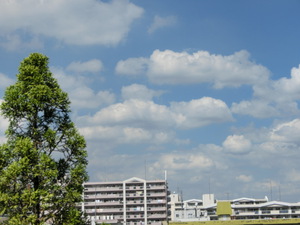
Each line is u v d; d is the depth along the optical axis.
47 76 44.56
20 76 43.53
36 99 42.31
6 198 39.72
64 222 41.38
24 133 43.19
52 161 41.03
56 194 42.00
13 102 42.41
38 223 40.75
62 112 44.56
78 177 42.78
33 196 39.66
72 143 43.38
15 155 41.28
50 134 42.25
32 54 44.72
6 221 40.78
